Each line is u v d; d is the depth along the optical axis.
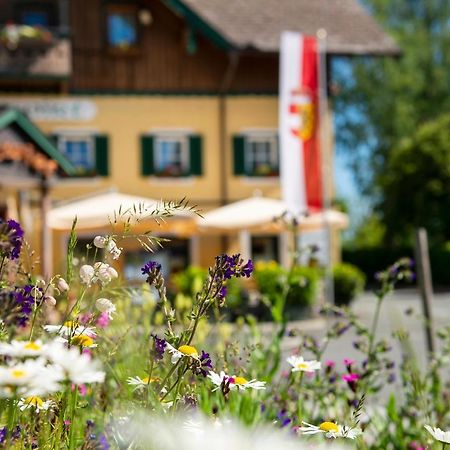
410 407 4.06
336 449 1.52
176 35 23.97
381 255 35.66
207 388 3.10
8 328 2.13
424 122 42.38
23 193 18.42
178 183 23.67
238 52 23.14
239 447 1.07
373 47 24.61
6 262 2.11
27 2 23.39
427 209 36.91
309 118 16.89
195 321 2.17
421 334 15.22
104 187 23.31
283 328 4.01
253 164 24.20
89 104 23.45
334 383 3.73
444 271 33.44
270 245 23.78
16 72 21.98
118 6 23.64
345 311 4.21
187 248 23.38
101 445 2.12
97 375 1.41
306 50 17.00
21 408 1.98
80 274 2.13
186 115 23.92
